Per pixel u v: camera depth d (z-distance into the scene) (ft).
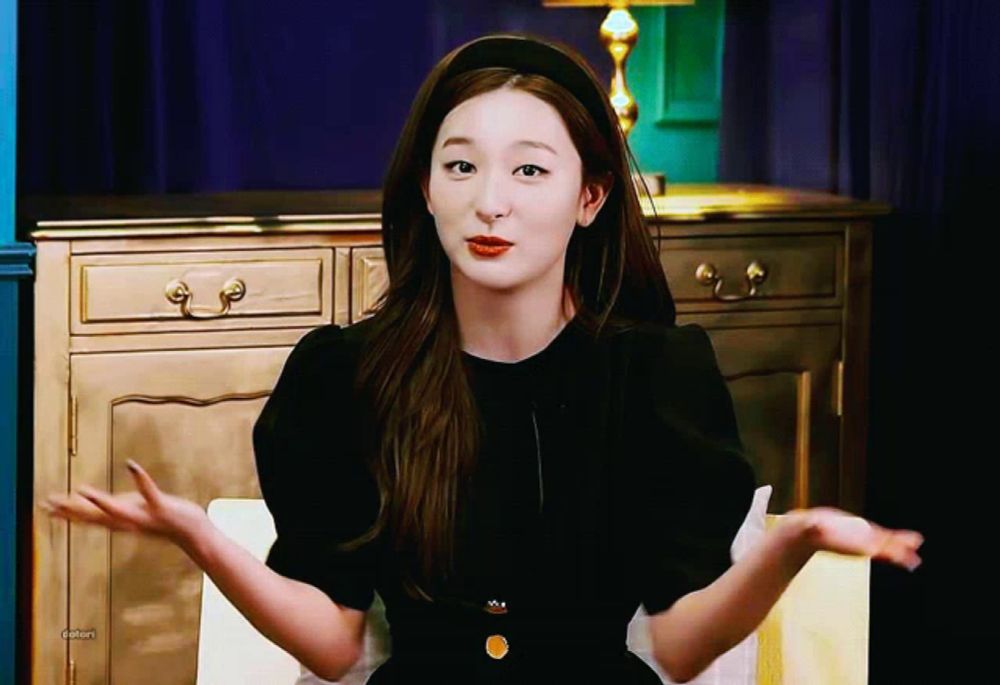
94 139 14.12
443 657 5.54
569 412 5.61
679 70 15.71
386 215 5.71
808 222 13.51
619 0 13.91
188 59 14.33
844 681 6.87
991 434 14.47
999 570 14.47
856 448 13.84
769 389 13.60
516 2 15.30
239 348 12.45
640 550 5.53
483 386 5.61
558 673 5.52
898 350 14.96
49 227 11.96
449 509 5.47
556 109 5.42
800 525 4.78
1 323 12.00
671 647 5.31
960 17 14.30
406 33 15.07
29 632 12.77
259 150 14.85
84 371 12.19
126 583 12.49
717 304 13.38
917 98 14.67
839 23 15.19
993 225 14.38
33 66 13.99
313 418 5.68
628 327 5.79
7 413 12.09
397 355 5.61
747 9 15.58
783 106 15.51
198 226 12.23
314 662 5.49
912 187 14.78
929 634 14.79
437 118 5.54
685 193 14.34
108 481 12.31
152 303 12.25
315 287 12.53
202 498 12.49
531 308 5.58
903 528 14.94
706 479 5.52
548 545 5.52
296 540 5.58
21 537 12.67
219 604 7.00
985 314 14.46
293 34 14.79
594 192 5.65
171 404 12.38
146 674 12.60
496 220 5.34
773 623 6.91
